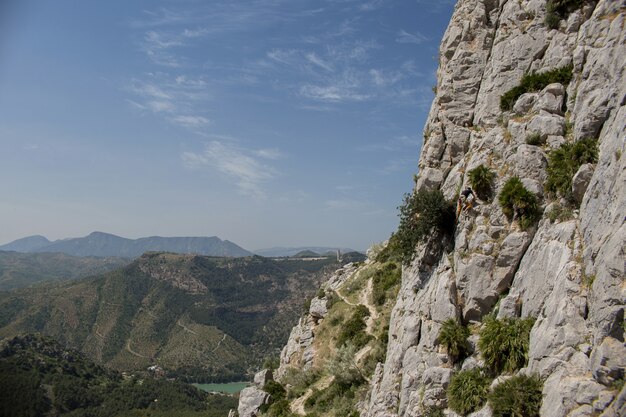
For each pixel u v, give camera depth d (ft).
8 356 529.45
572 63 79.82
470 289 77.77
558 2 84.99
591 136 68.85
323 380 169.58
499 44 92.89
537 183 74.74
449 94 100.07
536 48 87.20
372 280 215.92
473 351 74.08
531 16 89.71
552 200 72.18
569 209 68.64
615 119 62.80
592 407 51.26
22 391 463.01
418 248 96.78
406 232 95.81
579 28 82.17
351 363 147.54
